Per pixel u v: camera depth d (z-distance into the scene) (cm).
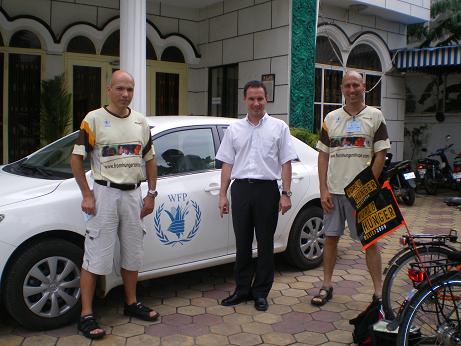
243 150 423
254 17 905
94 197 368
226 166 432
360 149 416
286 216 508
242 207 426
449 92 1327
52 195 378
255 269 486
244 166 423
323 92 1059
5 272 357
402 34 1206
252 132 424
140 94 705
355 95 411
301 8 861
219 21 969
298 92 870
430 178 1111
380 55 1163
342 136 421
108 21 888
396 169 791
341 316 418
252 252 459
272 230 431
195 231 441
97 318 404
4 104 826
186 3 961
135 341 365
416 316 315
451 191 1177
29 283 364
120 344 359
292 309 432
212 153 471
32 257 362
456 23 1313
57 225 371
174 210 427
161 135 441
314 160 549
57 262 375
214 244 456
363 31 1109
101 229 364
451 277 311
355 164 418
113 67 912
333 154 428
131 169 371
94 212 364
